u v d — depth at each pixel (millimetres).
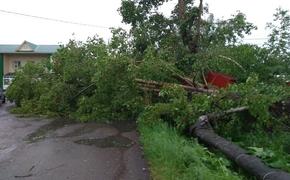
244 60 14242
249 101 10188
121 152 8781
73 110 15852
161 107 10773
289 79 13828
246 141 10172
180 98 10836
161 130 9797
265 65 14258
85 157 8375
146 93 13328
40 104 16406
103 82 13789
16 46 47344
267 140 10148
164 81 13539
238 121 10641
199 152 7512
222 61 14141
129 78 13234
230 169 7109
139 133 11039
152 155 7789
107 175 6984
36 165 7781
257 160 6684
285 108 11031
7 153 8938
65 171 7301
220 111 10461
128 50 15273
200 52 15750
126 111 14133
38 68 18297
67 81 16234
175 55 16125
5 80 33281
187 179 6172
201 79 14391
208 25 18625
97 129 12094
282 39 15391
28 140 10508
